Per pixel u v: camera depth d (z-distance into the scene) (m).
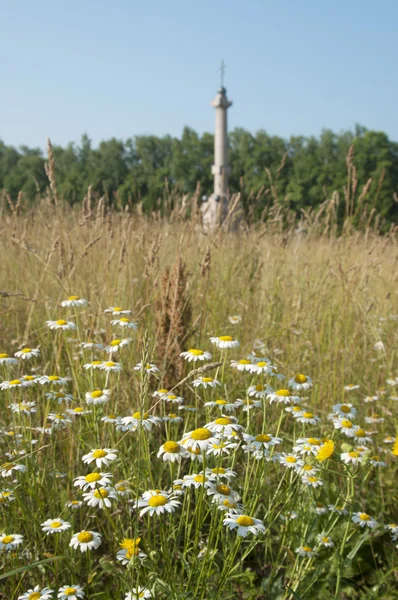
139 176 48.06
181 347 3.97
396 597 2.65
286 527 2.63
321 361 4.54
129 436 3.25
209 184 49.34
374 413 4.04
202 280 4.99
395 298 5.73
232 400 3.72
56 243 4.48
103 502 2.11
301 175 46.09
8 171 51.72
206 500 2.60
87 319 4.08
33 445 2.97
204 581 2.14
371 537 2.92
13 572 1.80
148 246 5.71
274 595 2.41
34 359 4.16
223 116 21.19
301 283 5.71
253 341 4.41
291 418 3.89
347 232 6.23
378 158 42.16
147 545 2.25
